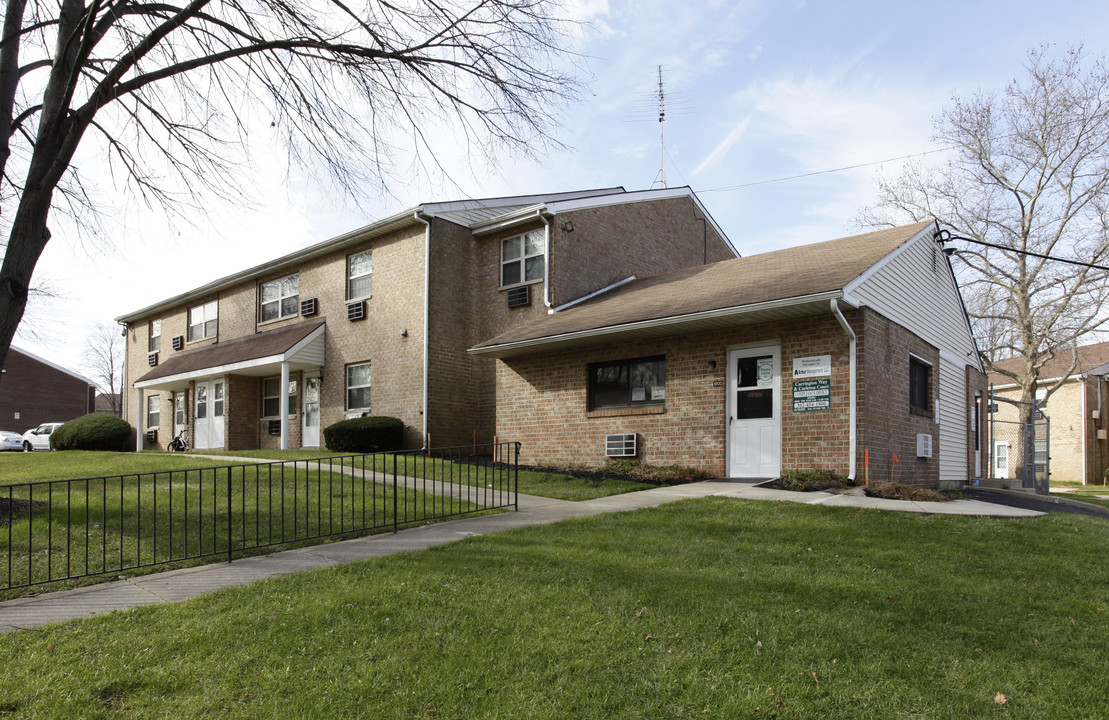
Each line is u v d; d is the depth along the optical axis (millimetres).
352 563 5824
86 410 46188
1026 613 4527
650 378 13094
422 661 3768
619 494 10297
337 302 19516
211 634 4145
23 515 7695
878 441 10758
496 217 18094
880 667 3658
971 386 17469
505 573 5375
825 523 7285
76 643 4020
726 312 10789
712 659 3766
